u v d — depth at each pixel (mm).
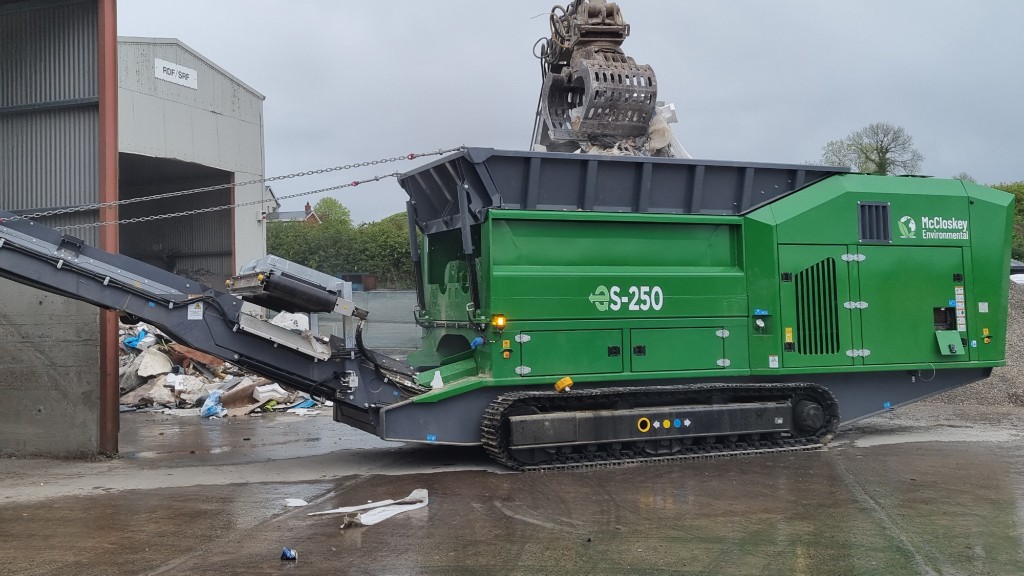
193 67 26359
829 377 9727
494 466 8656
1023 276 19234
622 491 7398
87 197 9914
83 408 9523
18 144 10227
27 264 7973
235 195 28594
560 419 8320
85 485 7898
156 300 8086
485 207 8562
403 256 37312
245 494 7395
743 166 9453
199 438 11164
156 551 5602
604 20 10703
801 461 8773
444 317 9758
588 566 5234
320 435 11336
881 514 6492
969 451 9305
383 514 6520
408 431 8336
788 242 9281
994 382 13914
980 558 5352
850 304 9531
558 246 8680
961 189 10242
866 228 9672
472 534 5996
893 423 11562
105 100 9711
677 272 9023
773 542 5742
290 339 8297
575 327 8609
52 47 10109
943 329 10047
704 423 8852
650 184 9102
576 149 10961
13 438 9727
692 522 6293
